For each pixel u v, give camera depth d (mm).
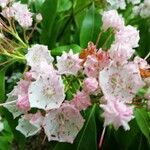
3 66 182
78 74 148
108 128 163
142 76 146
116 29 166
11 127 171
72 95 148
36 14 206
